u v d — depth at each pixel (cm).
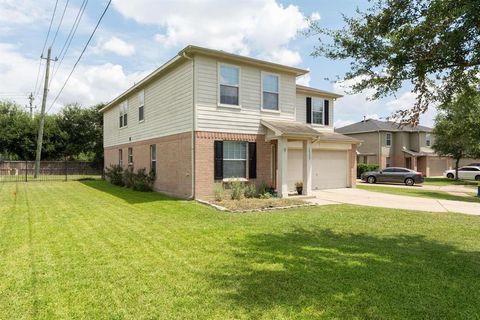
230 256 554
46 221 845
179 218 897
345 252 585
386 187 2156
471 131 722
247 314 351
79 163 3122
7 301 381
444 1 430
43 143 3203
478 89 532
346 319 341
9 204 1152
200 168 1263
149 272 475
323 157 1828
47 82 2483
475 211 1091
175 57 1314
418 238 699
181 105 1358
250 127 1402
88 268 491
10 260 527
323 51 611
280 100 1498
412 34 486
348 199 1405
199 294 401
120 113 2206
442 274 477
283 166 1364
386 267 505
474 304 380
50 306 369
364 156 3700
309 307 367
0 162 2803
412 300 388
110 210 1025
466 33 429
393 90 568
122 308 365
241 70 1376
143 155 1783
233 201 1190
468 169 3225
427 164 3728
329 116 1952
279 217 928
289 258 545
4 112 3441
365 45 559
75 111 3444
